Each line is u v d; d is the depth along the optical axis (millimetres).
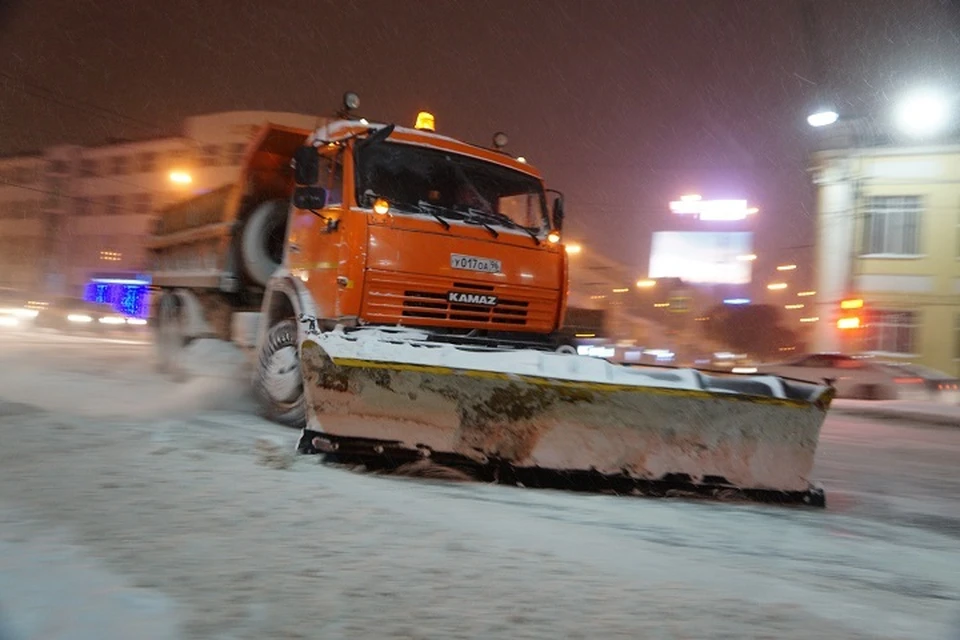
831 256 27641
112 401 8758
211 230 9922
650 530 4641
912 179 26781
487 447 5598
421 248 7039
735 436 5641
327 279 7090
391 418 5629
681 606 3342
